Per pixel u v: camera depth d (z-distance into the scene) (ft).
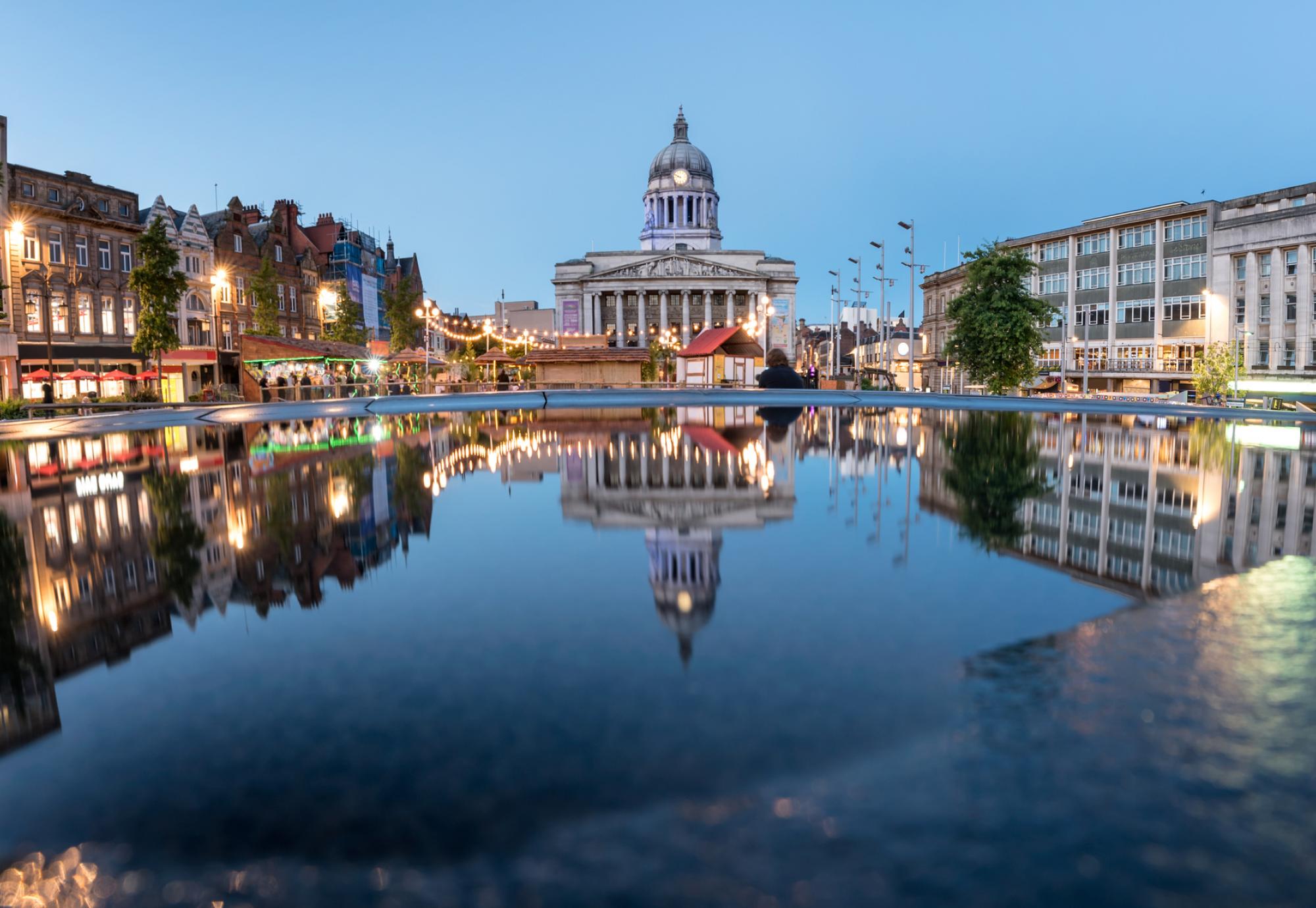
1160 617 4.04
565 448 11.64
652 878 2.14
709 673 3.26
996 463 9.49
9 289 117.39
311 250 225.15
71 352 126.93
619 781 2.51
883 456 10.26
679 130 456.04
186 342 158.10
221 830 2.33
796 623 3.90
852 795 2.52
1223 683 3.25
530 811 2.43
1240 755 2.76
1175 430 14.52
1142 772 2.67
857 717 2.94
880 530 6.06
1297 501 7.12
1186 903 2.07
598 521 6.47
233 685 3.21
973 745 2.77
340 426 18.01
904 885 2.13
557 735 2.74
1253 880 2.17
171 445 13.52
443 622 3.96
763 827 2.38
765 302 264.31
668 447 11.62
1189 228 176.76
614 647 3.57
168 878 2.14
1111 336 195.11
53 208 124.77
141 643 3.70
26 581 4.84
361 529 6.19
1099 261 198.18
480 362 212.43
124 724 2.84
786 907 2.06
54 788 2.51
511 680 3.24
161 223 115.75
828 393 30.07
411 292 254.47
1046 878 2.18
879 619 3.98
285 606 4.28
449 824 2.37
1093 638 3.72
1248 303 164.55
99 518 6.66
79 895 2.06
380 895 2.07
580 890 2.09
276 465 10.21
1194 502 7.24
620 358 177.47
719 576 4.75
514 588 4.62
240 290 177.78
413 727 2.80
